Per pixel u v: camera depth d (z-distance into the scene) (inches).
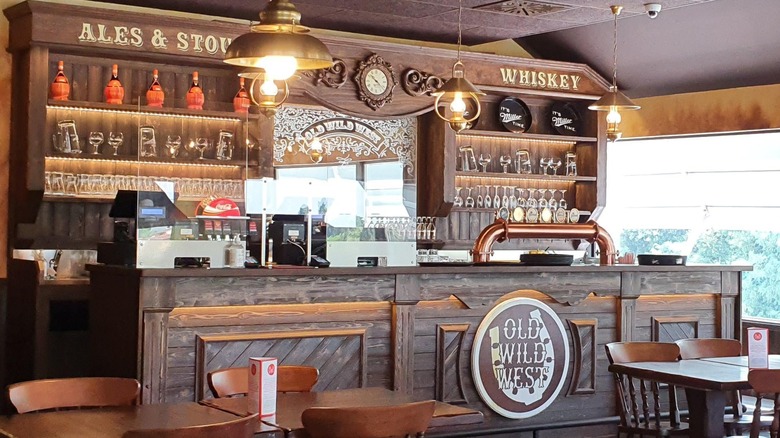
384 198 289.3
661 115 408.5
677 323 307.3
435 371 265.3
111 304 239.3
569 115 422.9
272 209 267.4
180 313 228.4
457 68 292.5
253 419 147.8
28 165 302.4
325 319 248.1
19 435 143.6
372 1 326.0
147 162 321.1
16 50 311.9
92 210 324.5
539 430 281.4
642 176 428.8
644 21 370.3
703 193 404.2
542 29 369.7
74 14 306.3
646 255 314.8
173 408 167.6
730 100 384.8
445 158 382.9
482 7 331.6
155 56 321.4
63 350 298.2
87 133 320.8
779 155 376.5
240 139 335.6
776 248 380.2
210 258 244.4
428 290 262.7
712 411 217.0
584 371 289.9
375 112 363.3
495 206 402.9
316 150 363.3
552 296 283.4
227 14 352.8
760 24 344.8
